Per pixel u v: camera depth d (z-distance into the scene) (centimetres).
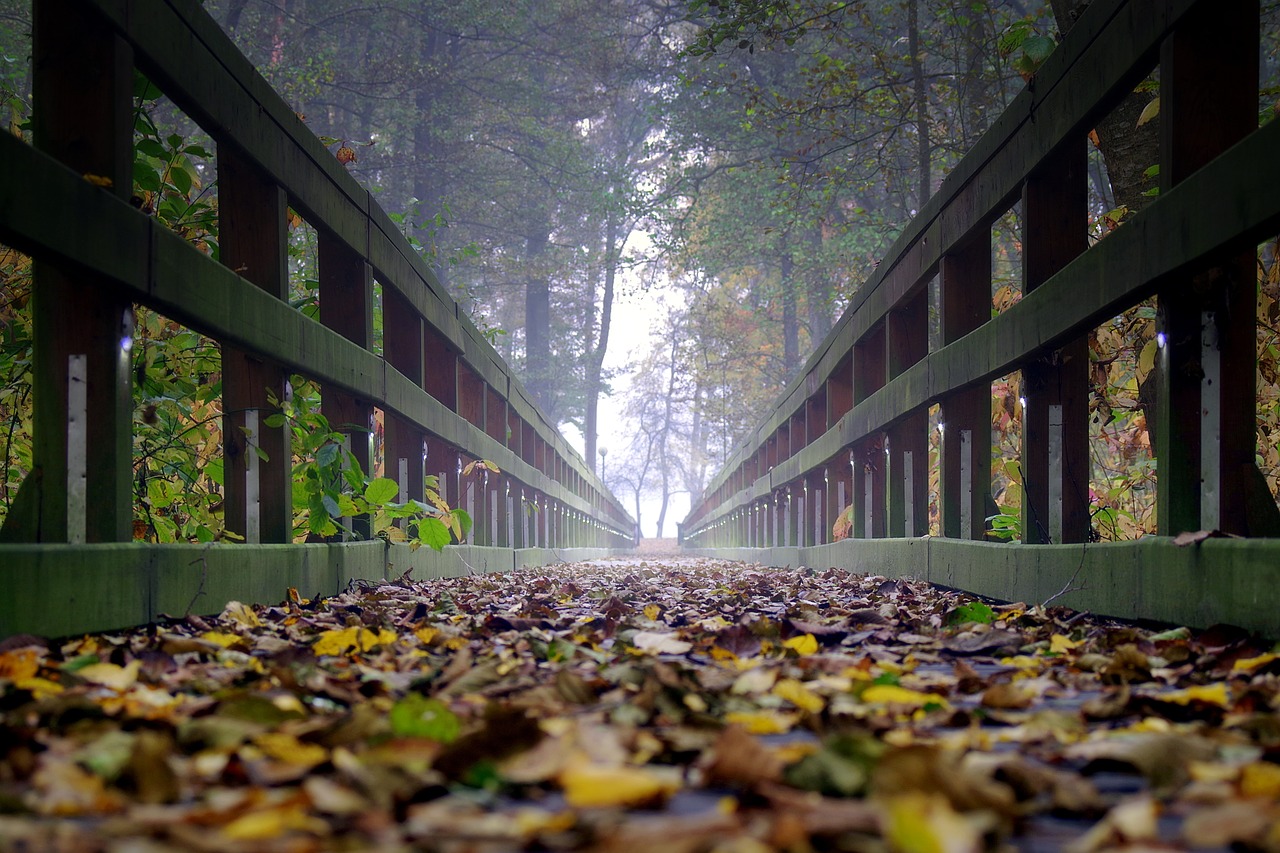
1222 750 210
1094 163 2158
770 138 3180
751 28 2905
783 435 1861
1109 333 656
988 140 664
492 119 3881
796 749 212
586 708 273
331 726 220
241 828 151
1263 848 147
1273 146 331
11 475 571
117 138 402
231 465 582
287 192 598
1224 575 378
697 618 593
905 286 885
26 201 328
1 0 2164
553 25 3828
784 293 3650
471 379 1259
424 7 3338
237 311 500
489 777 185
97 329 397
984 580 668
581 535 2730
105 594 386
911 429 909
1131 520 752
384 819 161
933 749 172
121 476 405
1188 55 416
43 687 262
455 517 884
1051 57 551
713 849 135
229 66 506
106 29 399
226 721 222
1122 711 259
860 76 2312
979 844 147
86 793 173
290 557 591
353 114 3653
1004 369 625
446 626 500
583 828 154
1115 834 153
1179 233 397
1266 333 610
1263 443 641
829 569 1270
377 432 913
